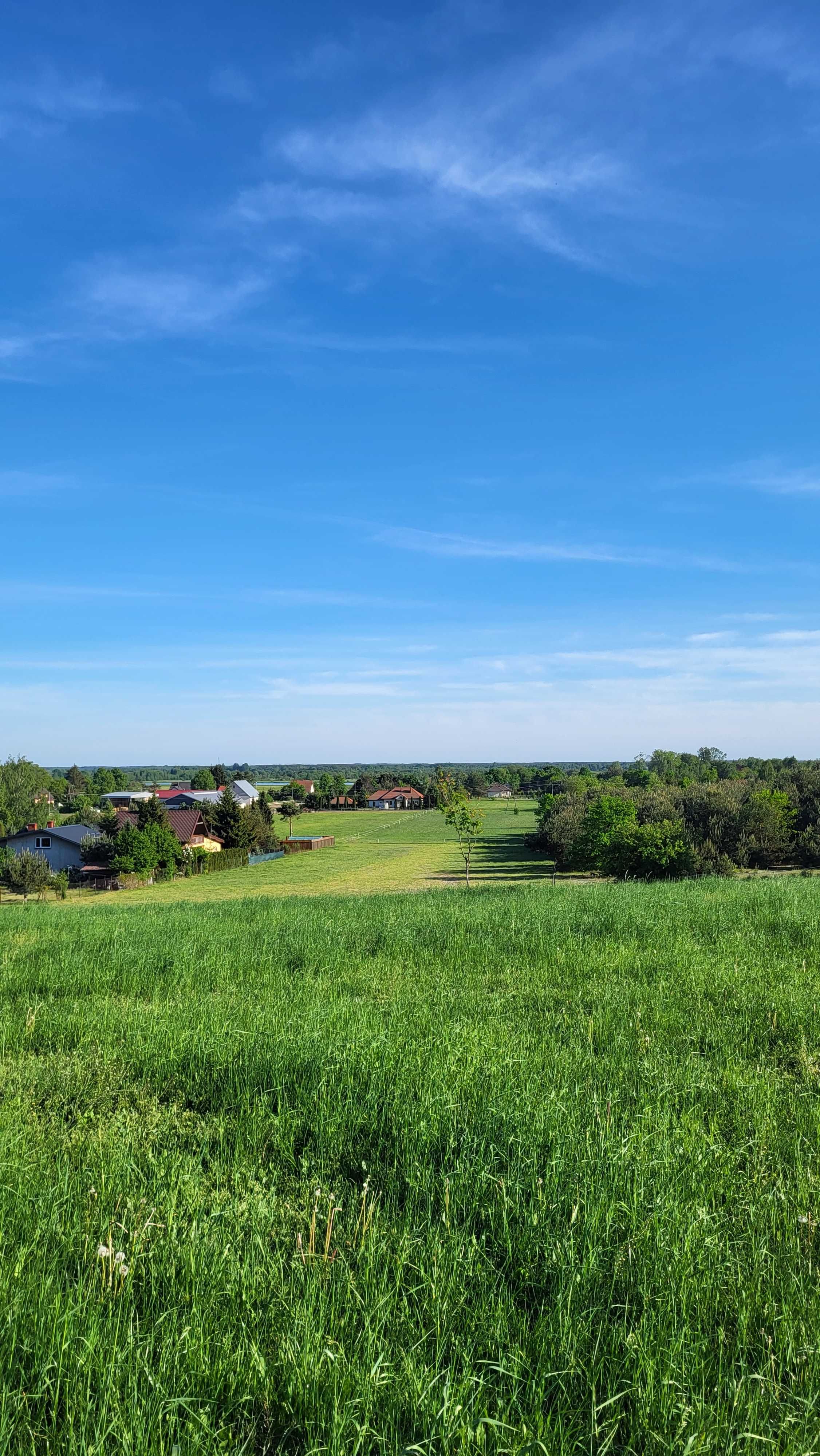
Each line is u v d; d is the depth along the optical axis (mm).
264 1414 3033
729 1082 6535
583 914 16922
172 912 21438
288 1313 3463
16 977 11242
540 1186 4461
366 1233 4160
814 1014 8648
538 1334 3316
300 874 73562
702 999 9539
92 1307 3412
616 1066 6910
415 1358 3184
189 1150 5438
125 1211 4336
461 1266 3840
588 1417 2980
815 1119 5645
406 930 14805
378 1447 2826
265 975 11391
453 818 55812
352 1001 9406
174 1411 2877
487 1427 2873
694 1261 3789
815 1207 4434
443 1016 8672
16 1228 4125
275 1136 5535
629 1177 4562
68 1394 2961
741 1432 2826
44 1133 5648
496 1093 5867
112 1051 7590
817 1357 3168
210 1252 3914
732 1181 4734
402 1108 5656
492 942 13867
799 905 17609
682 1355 3164
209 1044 7340
